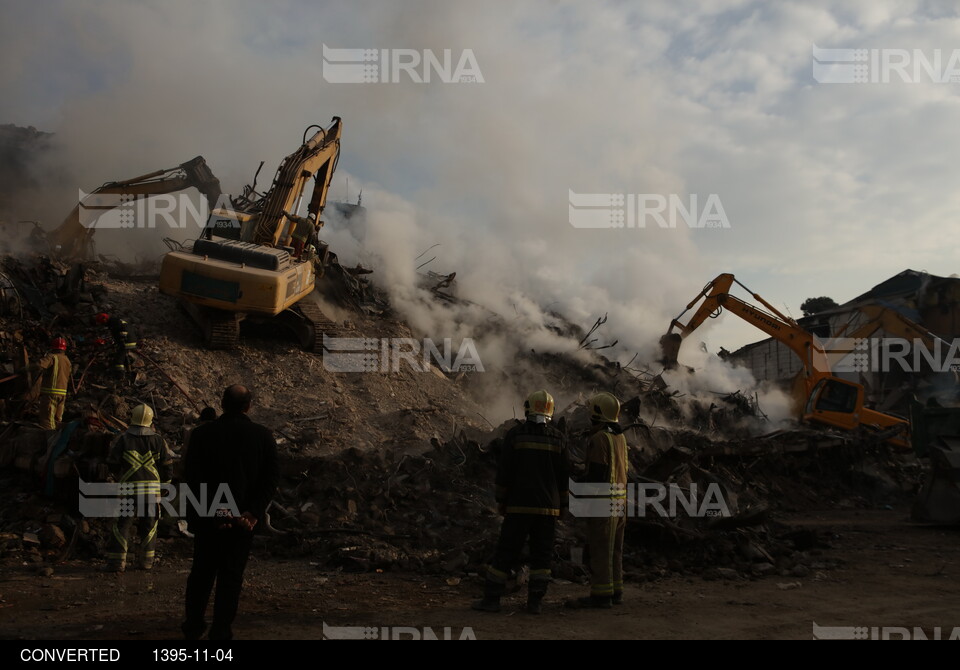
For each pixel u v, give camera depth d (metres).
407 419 14.75
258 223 17.48
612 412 6.81
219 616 4.83
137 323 16.53
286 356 16.75
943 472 12.78
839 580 7.93
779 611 6.38
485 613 6.17
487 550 8.08
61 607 6.19
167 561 8.31
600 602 6.43
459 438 11.30
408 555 8.52
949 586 7.62
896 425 21.39
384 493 9.80
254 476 4.99
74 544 8.48
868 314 34.06
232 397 5.12
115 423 10.28
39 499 9.10
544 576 6.23
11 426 10.43
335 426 13.70
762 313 23.78
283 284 15.75
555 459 6.45
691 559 8.61
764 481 16.38
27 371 11.62
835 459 18.80
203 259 15.63
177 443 11.72
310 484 9.96
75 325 15.85
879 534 11.83
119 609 6.13
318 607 6.31
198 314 16.31
